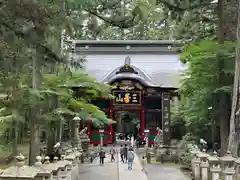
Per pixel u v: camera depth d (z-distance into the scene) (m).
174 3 16.36
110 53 37.03
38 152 13.38
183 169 16.84
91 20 10.76
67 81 16.83
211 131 21.30
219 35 16.59
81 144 21.44
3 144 15.26
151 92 29.86
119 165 18.73
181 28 18.52
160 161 20.44
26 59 8.38
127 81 29.38
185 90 18.44
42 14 7.31
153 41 37.16
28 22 7.45
